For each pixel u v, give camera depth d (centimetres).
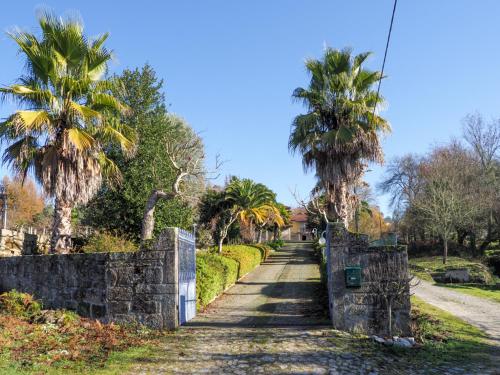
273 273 2542
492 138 4147
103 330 945
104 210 2053
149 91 2125
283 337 906
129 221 2006
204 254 1739
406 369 742
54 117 1427
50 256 1105
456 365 785
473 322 1265
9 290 1136
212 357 785
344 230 952
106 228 1980
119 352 805
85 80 1435
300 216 9112
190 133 2762
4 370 640
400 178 4812
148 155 2028
